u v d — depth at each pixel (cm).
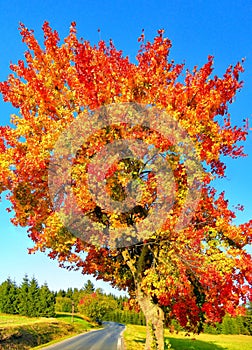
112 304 10519
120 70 1321
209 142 1261
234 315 1268
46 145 1270
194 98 1296
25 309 9044
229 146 1306
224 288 1274
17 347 3303
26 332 4153
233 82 1288
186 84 1327
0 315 8806
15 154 1309
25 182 1335
